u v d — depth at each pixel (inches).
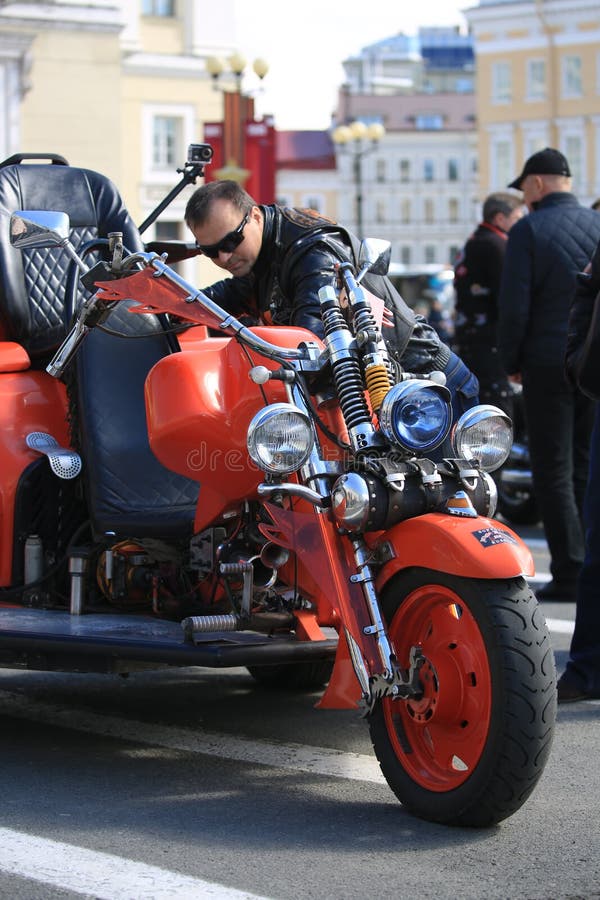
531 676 214.5
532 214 402.0
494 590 218.5
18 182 338.0
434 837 223.5
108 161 1851.6
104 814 236.4
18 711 312.0
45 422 310.8
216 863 212.2
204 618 245.6
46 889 202.1
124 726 297.6
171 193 340.8
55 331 326.3
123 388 300.0
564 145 3831.2
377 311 251.8
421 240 5585.6
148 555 286.2
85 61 1828.2
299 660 245.3
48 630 260.7
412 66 6727.4
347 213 5487.2
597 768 264.2
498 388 536.7
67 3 1800.0
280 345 251.0
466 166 5580.7
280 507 245.0
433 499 229.3
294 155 5511.8
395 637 231.1
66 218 261.0
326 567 232.1
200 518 270.7
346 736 287.7
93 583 293.4
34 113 1802.4
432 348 315.6
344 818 233.1
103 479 288.7
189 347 316.2
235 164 1460.4
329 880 205.5
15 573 300.4
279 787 251.3
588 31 3759.8
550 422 407.8
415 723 234.4
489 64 3927.2
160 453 268.2
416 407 225.1
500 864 212.1
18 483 299.1
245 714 307.6
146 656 246.2
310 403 240.4
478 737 220.8
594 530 309.6
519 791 216.8
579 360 281.6
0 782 256.5
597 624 313.7
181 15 2253.9
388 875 207.5
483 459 234.2
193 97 2273.6
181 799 244.5
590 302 289.0
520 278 398.6
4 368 312.8
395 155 5551.2
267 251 278.5
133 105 2224.4
